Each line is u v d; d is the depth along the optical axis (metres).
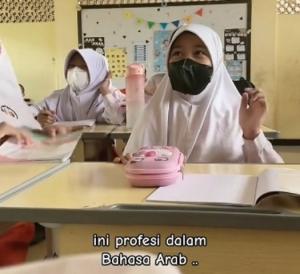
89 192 0.74
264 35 3.59
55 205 0.66
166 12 3.71
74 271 0.31
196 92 1.35
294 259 0.60
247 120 1.20
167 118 1.35
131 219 0.61
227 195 0.70
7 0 3.95
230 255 0.61
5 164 1.01
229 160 1.26
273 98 3.63
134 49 3.79
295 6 3.54
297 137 3.62
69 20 3.87
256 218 0.59
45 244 0.71
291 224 0.58
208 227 0.61
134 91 1.85
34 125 1.42
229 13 3.62
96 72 2.45
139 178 0.77
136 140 1.36
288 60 3.59
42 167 0.98
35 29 3.94
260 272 0.61
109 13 3.80
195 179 0.83
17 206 0.65
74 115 2.48
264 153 1.22
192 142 1.30
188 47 1.37
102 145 1.71
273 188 0.66
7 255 0.69
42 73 3.98
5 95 1.35
